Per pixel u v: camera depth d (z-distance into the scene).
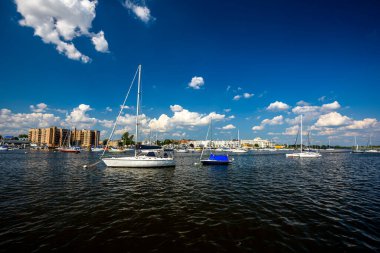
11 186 19.95
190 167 39.88
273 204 14.72
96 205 14.15
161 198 16.20
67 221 11.21
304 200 15.87
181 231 10.10
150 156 36.84
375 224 11.17
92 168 34.31
